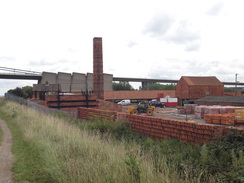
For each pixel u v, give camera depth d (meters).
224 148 6.22
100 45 45.72
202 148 6.47
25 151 7.36
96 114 16.31
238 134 6.38
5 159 6.49
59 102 28.75
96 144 6.95
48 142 7.50
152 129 10.22
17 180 4.98
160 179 4.25
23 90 58.53
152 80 120.62
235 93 66.19
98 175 4.53
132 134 10.81
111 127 11.64
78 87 86.62
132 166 4.45
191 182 4.65
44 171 5.36
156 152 7.60
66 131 9.49
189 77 66.38
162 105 60.38
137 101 78.12
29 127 11.17
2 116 18.33
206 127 7.45
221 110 32.44
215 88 64.62
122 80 113.94
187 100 63.41
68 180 4.66
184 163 5.65
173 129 8.98
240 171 4.68
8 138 9.65
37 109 20.30
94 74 45.50
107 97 75.56
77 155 6.18
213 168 5.27
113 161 5.18
